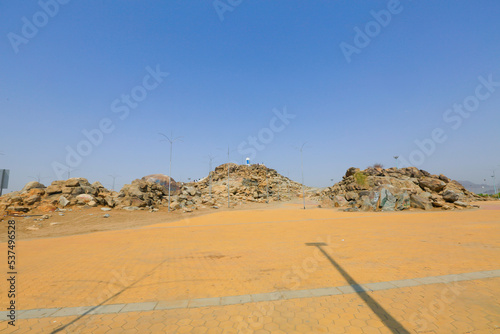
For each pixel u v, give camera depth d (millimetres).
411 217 24922
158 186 49781
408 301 4648
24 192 34812
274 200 82062
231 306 4727
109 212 32531
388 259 7984
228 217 33844
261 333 3672
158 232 19688
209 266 8016
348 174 69500
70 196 34625
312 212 38812
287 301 4867
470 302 4516
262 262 8297
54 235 19859
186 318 4273
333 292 5238
